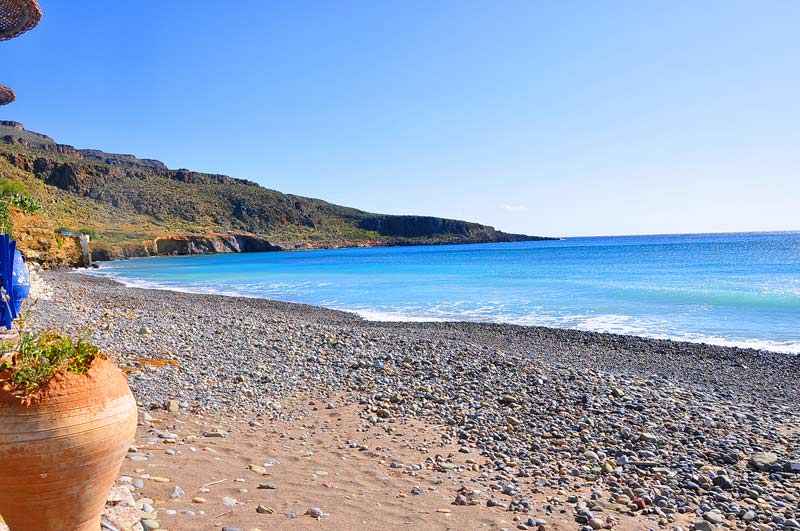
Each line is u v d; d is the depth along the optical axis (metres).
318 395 9.66
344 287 38.59
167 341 12.98
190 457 6.01
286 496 5.19
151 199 187.00
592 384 10.84
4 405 2.73
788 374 13.59
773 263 53.38
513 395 10.02
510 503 5.50
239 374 10.45
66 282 34.53
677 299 27.56
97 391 2.97
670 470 6.85
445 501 5.45
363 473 6.12
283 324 17.02
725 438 8.17
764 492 6.29
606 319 22.50
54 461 2.76
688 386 12.29
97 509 3.09
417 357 12.92
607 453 7.45
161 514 4.38
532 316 23.59
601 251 102.06
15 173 155.12
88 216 150.75
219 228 180.62
